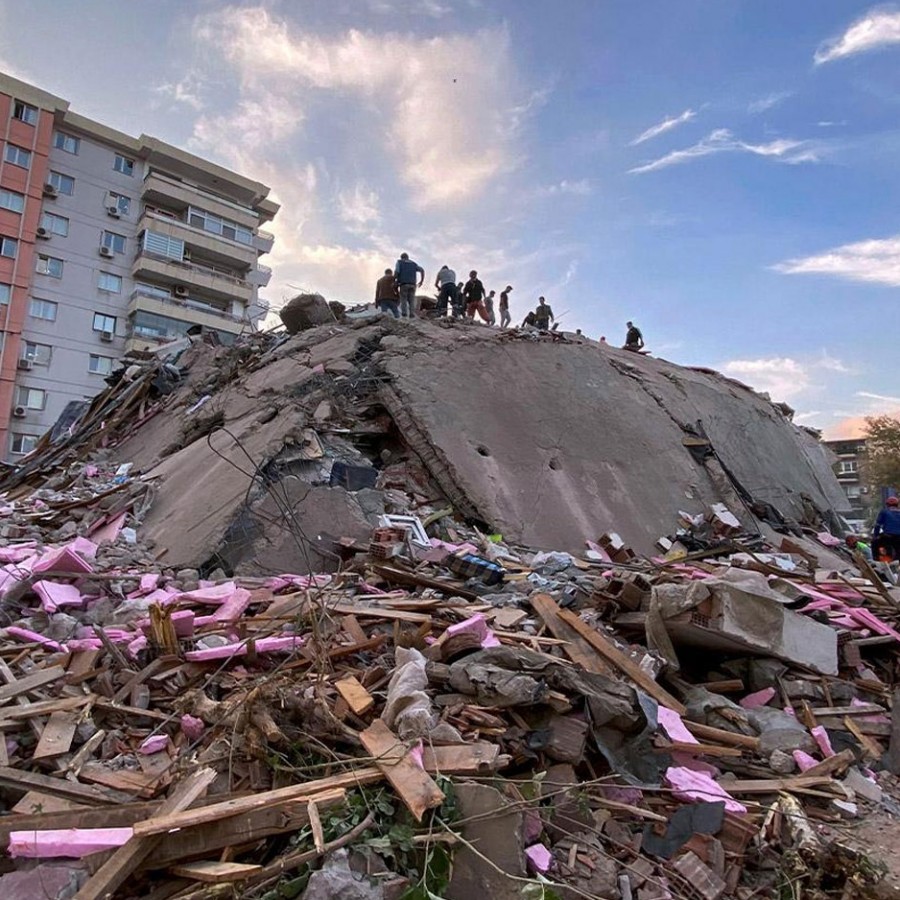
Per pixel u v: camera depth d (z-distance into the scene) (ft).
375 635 14.49
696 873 9.57
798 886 9.53
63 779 9.66
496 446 29.60
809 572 25.38
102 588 17.92
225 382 40.70
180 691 12.43
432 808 8.86
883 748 14.08
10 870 8.13
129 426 44.70
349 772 9.33
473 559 20.01
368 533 22.22
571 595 17.72
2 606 16.14
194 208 105.50
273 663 13.44
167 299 99.71
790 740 13.19
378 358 31.94
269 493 22.80
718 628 14.28
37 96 90.02
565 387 35.09
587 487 30.25
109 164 98.99
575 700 11.47
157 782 9.49
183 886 7.85
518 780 10.05
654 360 48.08
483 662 12.09
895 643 17.26
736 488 35.73
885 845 10.71
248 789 9.45
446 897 8.14
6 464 44.45
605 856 9.57
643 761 11.53
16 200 88.07
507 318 52.44
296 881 7.68
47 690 11.98
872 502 109.09
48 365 90.74
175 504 25.77
